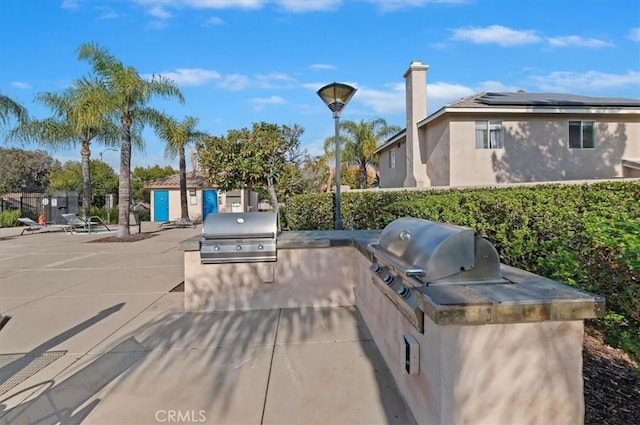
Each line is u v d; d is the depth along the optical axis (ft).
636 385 8.62
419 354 7.59
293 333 13.46
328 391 9.45
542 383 6.34
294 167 47.47
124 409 8.82
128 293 19.71
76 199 79.20
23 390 9.76
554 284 7.22
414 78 57.36
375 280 11.27
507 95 61.87
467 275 7.43
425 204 16.43
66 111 53.83
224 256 15.99
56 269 27.14
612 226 8.48
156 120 50.93
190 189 92.27
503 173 51.78
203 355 11.73
